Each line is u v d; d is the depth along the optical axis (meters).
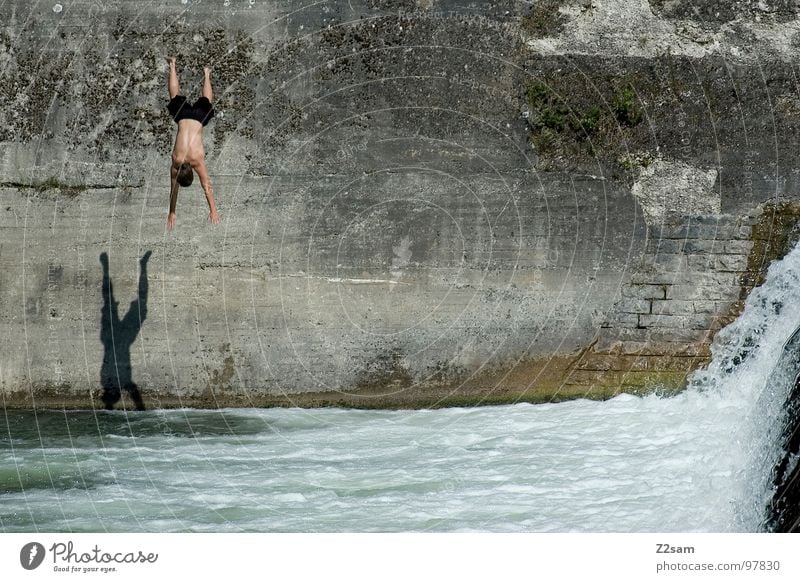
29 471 18.53
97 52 22.89
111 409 22.81
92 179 22.89
